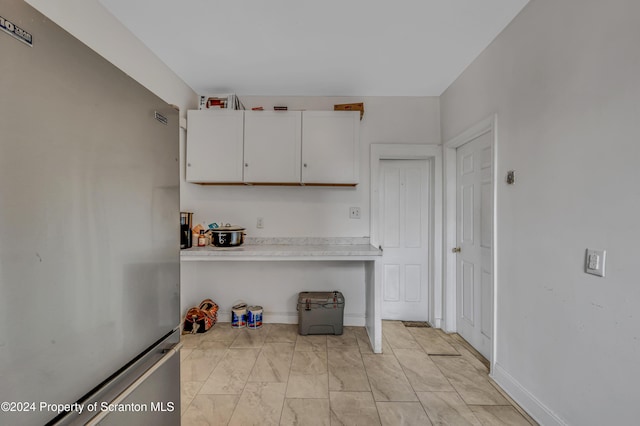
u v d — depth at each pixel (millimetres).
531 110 1660
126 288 838
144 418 925
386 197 3170
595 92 1267
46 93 603
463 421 1605
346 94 2963
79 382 677
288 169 2725
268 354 2361
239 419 1605
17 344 550
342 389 1890
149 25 1932
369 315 2730
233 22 1895
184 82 2736
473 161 2494
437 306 2957
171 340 1086
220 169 2727
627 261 1132
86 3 1631
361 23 1892
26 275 565
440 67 2439
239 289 3064
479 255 2400
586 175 1309
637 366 1095
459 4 1706
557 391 1462
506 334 1878
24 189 563
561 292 1443
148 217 946
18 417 552
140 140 903
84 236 694
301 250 2549
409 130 2992
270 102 3014
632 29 1116
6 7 533
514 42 1812
